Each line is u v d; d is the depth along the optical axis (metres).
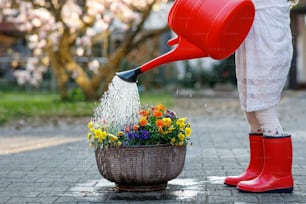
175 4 4.55
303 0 16.72
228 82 18.53
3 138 7.50
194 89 18.19
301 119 9.33
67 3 11.41
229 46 4.51
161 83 18.23
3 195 4.68
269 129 4.65
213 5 4.46
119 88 4.57
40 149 6.62
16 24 12.91
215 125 8.77
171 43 4.70
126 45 12.18
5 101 13.67
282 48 4.59
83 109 11.21
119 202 4.44
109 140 4.55
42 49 12.67
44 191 4.77
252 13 4.47
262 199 4.48
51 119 9.88
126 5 10.73
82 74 12.66
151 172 4.55
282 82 4.64
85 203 4.45
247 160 5.83
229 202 4.42
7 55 19.42
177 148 4.60
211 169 5.44
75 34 12.23
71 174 5.32
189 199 4.49
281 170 4.62
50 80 18.97
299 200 4.46
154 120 4.63
